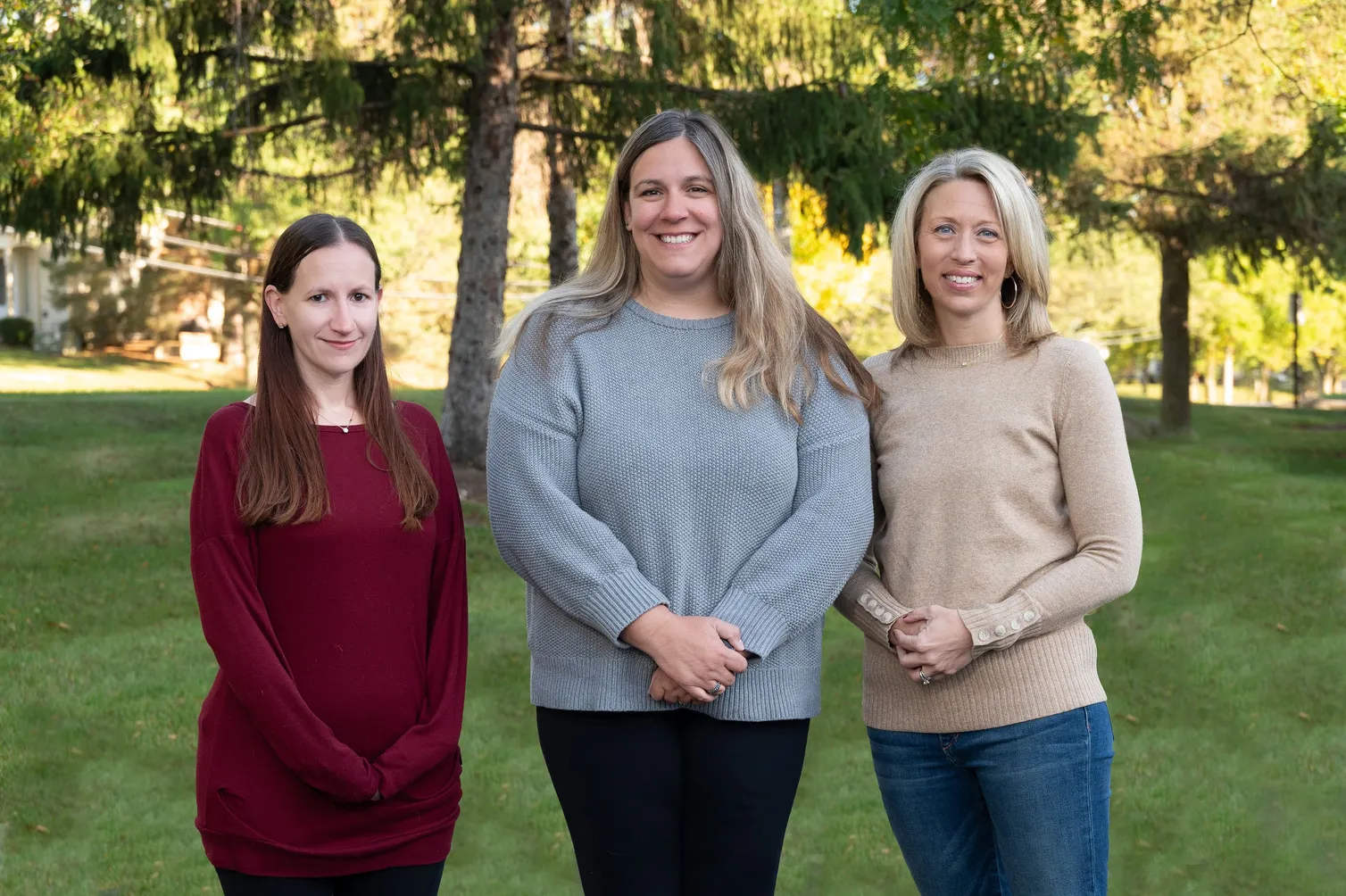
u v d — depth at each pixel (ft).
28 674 18.39
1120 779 15.20
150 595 23.15
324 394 8.04
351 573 7.66
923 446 8.61
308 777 7.39
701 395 8.26
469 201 33.96
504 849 13.14
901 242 8.93
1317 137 46.60
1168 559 27.73
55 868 12.29
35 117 29.45
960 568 8.37
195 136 31.89
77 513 29.19
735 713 8.01
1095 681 8.46
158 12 27.22
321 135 35.68
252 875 7.48
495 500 8.33
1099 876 8.32
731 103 31.32
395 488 7.84
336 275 7.82
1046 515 8.39
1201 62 45.75
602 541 7.90
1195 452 48.19
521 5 31.35
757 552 8.13
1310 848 13.17
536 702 8.43
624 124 33.60
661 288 8.62
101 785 14.47
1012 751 8.25
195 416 47.62
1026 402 8.45
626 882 8.04
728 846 8.06
